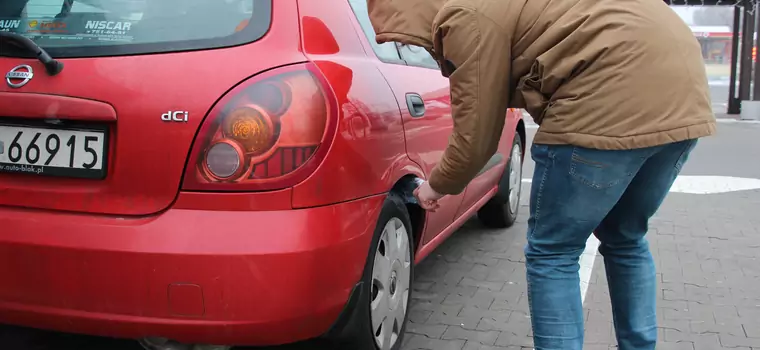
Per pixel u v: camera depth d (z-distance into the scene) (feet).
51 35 7.64
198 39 7.31
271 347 9.67
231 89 6.96
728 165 29.48
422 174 10.02
